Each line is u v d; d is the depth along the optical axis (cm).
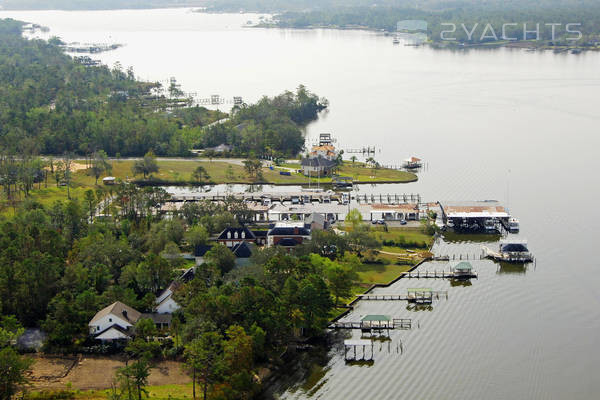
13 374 18962
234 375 19088
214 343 19550
